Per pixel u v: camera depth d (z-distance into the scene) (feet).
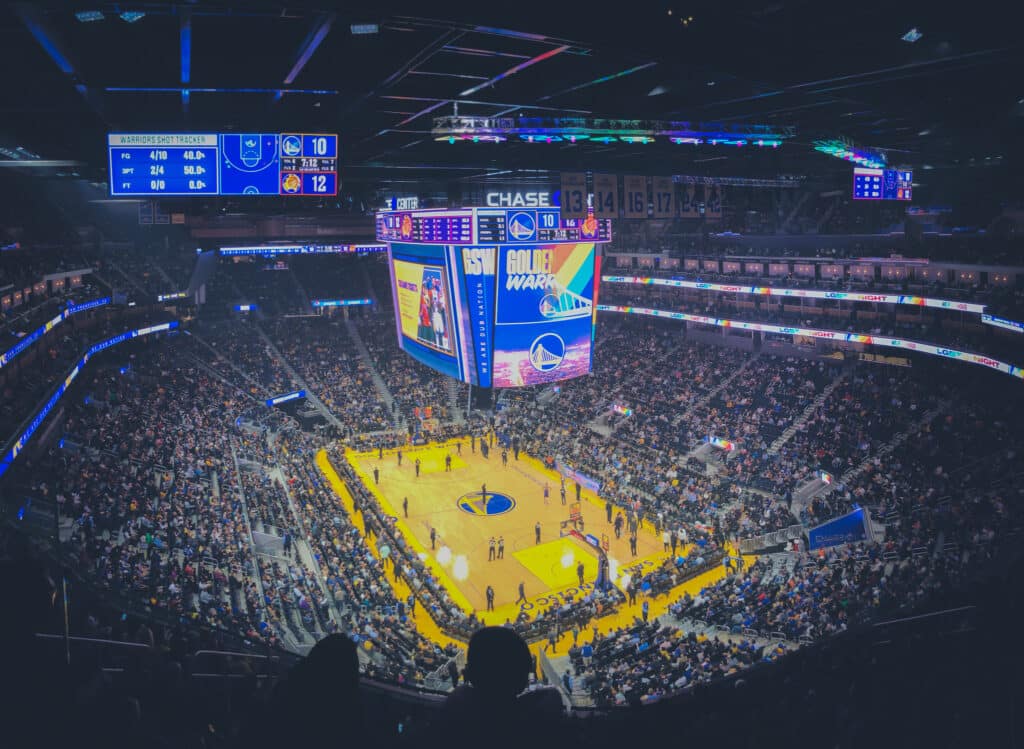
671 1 49.78
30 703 13.80
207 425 156.87
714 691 42.88
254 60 61.36
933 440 132.87
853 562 99.96
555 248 138.10
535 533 138.21
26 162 95.30
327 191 66.59
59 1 41.63
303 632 90.02
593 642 96.53
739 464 148.87
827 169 127.03
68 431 121.29
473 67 64.80
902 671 36.11
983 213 155.53
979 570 68.54
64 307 132.05
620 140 90.74
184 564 91.30
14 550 47.06
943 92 73.05
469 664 12.64
